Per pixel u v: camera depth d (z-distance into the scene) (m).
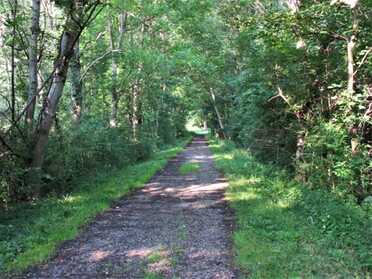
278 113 11.98
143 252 4.74
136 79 16.98
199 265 4.23
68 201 7.79
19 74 9.44
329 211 5.83
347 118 7.14
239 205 7.31
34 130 8.44
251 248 4.65
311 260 4.15
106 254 4.69
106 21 16.41
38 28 8.69
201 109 36.94
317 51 9.89
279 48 9.20
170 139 34.00
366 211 6.16
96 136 11.79
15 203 7.65
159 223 6.26
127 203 8.06
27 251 4.68
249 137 16.02
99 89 16.72
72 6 7.16
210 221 6.32
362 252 4.16
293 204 6.83
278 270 3.91
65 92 13.35
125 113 18.73
